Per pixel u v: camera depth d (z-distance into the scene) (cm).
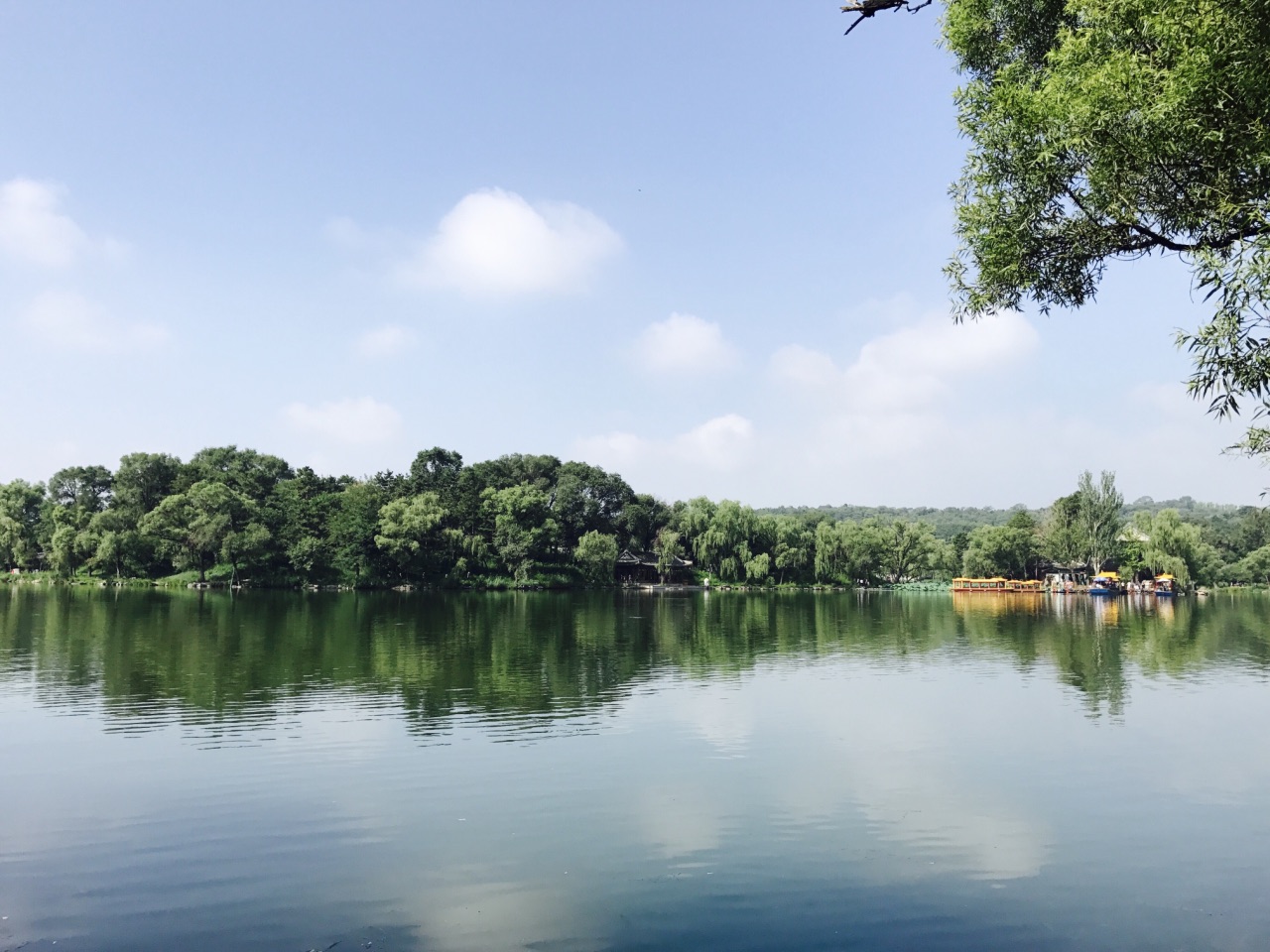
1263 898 1409
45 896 1400
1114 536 14300
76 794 1923
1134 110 1102
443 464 14788
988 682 3603
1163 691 3397
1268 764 2255
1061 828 1748
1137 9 1122
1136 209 1214
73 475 12644
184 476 12281
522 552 12794
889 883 1468
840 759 2283
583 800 1906
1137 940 1260
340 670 3734
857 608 9106
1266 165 1051
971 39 1484
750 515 15100
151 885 1448
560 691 3284
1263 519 17688
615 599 10631
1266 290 1005
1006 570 16288
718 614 7844
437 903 1378
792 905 1376
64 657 4022
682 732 2581
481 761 2231
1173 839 1688
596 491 16188
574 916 1333
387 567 11781
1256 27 1043
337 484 14112
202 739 2433
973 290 1425
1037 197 1270
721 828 1736
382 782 2028
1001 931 1289
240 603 8019
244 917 1327
